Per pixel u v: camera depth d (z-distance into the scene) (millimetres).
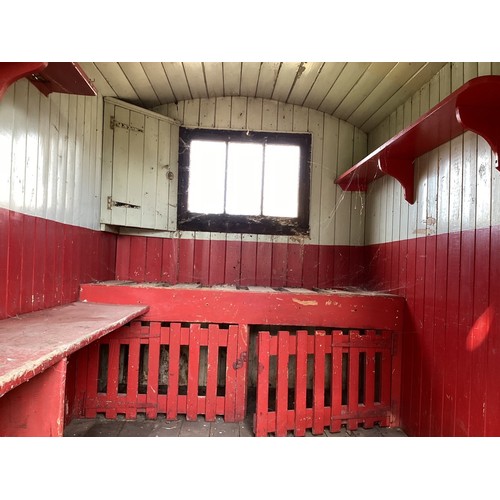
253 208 2922
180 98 2814
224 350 2797
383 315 2309
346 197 2984
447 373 1847
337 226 2973
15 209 1556
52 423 1137
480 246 1630
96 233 2439
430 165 2057
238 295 2289
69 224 2059
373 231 2818
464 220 1748
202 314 2287
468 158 1734
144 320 2281
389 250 2539
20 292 1623
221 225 2891
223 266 2889
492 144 1475
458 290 1779
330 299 2299
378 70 2180
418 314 2141
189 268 2867
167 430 2158
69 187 2051
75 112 2100
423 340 2078
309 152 2945
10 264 1539
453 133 1791
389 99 2465
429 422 1993
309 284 2939
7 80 1313
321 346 2252
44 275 1815
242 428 2213
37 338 1239
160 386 2750
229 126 2896
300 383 2213
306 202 2943
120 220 2566
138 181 2658
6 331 1338
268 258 2914
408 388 2232
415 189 2211
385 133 2715
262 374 2168
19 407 1140
